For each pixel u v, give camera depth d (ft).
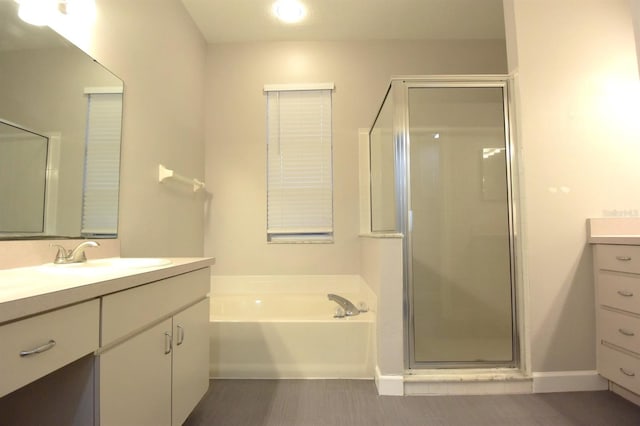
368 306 7.68
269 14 8.62
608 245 5.95
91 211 4.89
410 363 6.39
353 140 9.79
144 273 3.35
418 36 9.70
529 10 6.57
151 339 3.58
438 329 6.55
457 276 6.64
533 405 5.66
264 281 9.61
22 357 2.11
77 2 4.64
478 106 6.79
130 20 5.87
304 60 9.87
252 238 9.68
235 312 8.75
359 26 9.19
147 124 6.44
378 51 9.87
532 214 6.38
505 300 6.59
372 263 7.10
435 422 5.13
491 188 6.74
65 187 4.43
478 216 6.73
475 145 6.78
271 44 9.87
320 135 9.81
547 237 6.37
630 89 6.52
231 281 9.61
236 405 5.60
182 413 4.23
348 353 6.66
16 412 2.92
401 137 6.72
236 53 9.87
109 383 2.90
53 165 4.26
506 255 6.65
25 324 2.13
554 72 6.51
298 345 6.67
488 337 6.54
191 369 4.50
